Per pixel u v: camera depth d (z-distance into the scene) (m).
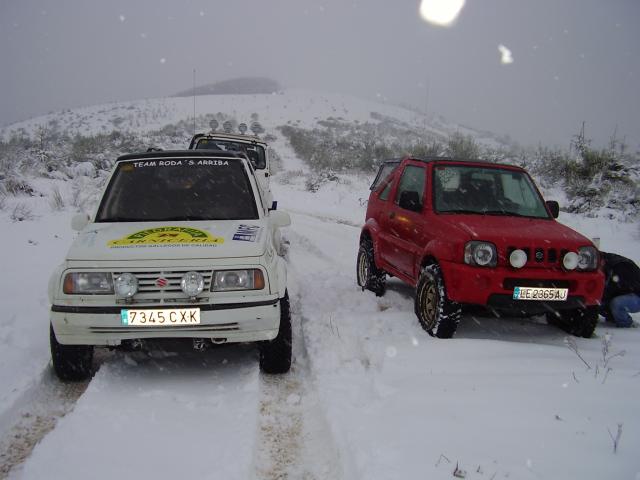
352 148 34.44
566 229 5.10
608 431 2.90
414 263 5.49
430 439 2.91
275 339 4.14
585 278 4.64
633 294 5.55
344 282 7.32
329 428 3.28
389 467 2.64
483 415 3.17
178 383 3.97
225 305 3.74
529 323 5.56
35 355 4.33
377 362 4.21
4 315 5.24
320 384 3.89
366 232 7.02
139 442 3.06
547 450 2.75
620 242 10.03
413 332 4.98
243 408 3.51
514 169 6.01
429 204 5.49
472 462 2.66
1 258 7.90
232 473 2.73
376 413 3.31
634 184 13.98
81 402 3.56
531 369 3.94
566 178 15.77
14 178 15.04
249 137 12.64
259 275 3.86
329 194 21.00
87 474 2.74
